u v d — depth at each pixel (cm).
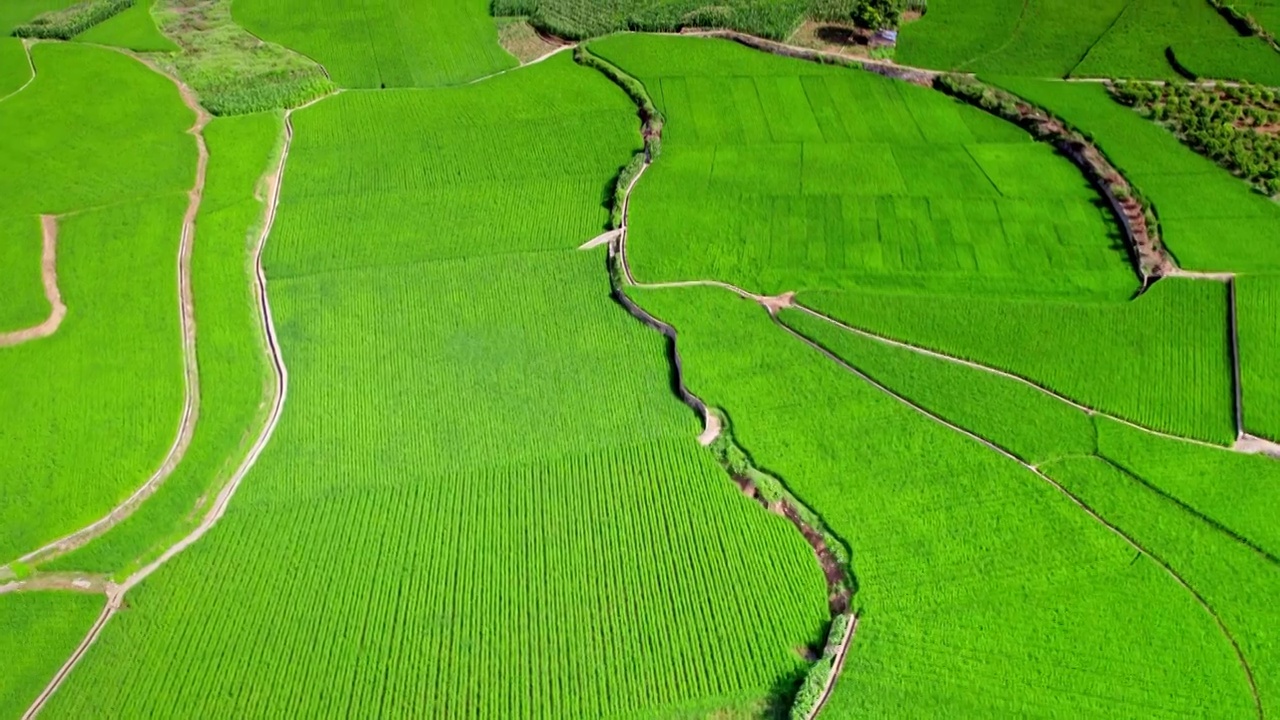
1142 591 4016
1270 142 6419
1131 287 5531
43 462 4628
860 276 5662
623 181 6334
